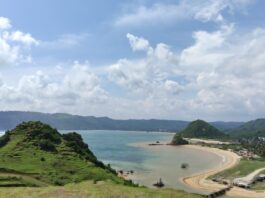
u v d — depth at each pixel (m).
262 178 180.38
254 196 143.75
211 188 161.12
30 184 91.50
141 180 180.38
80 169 135.12
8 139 171.50
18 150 154.38
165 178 189.00
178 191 70.25
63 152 158.50
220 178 187.00
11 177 97.38
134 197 60.59
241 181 168.62
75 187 67.44
